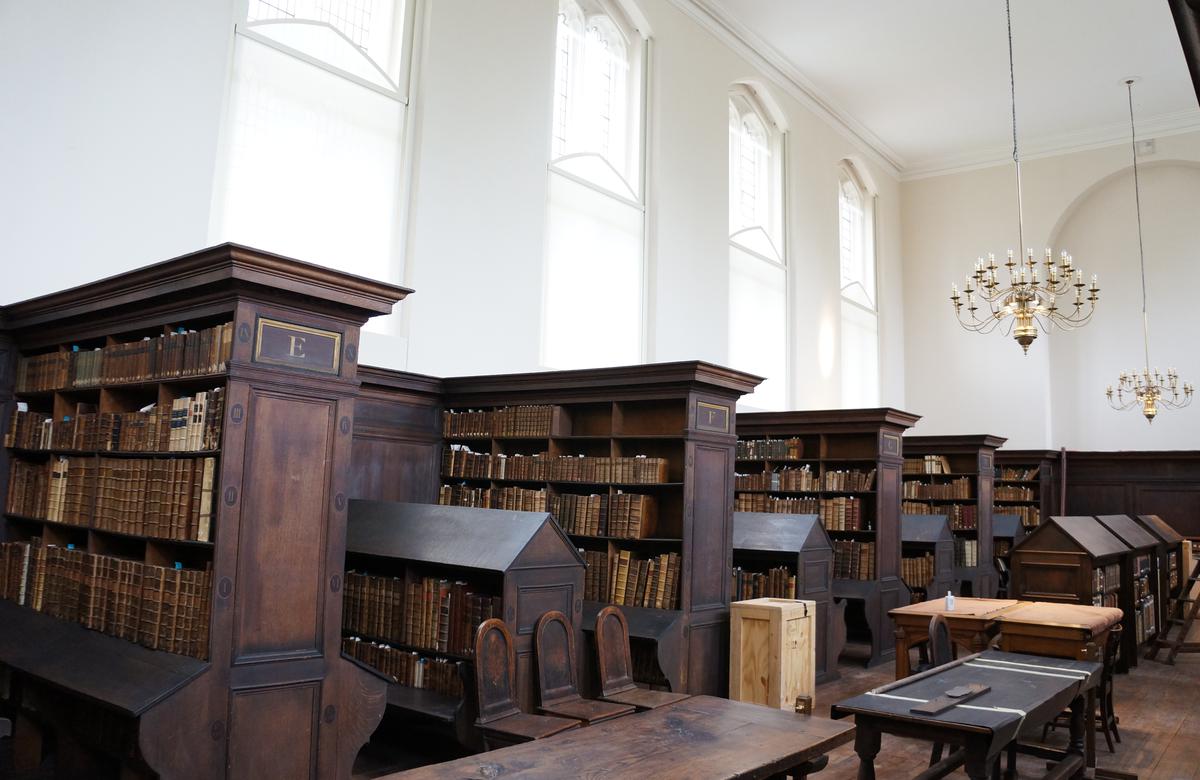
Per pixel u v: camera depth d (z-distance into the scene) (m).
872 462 9.67
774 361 13.18
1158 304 15.17
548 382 7.05
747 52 12.65
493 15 8.81
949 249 16.69
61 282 5.67
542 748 3.12
